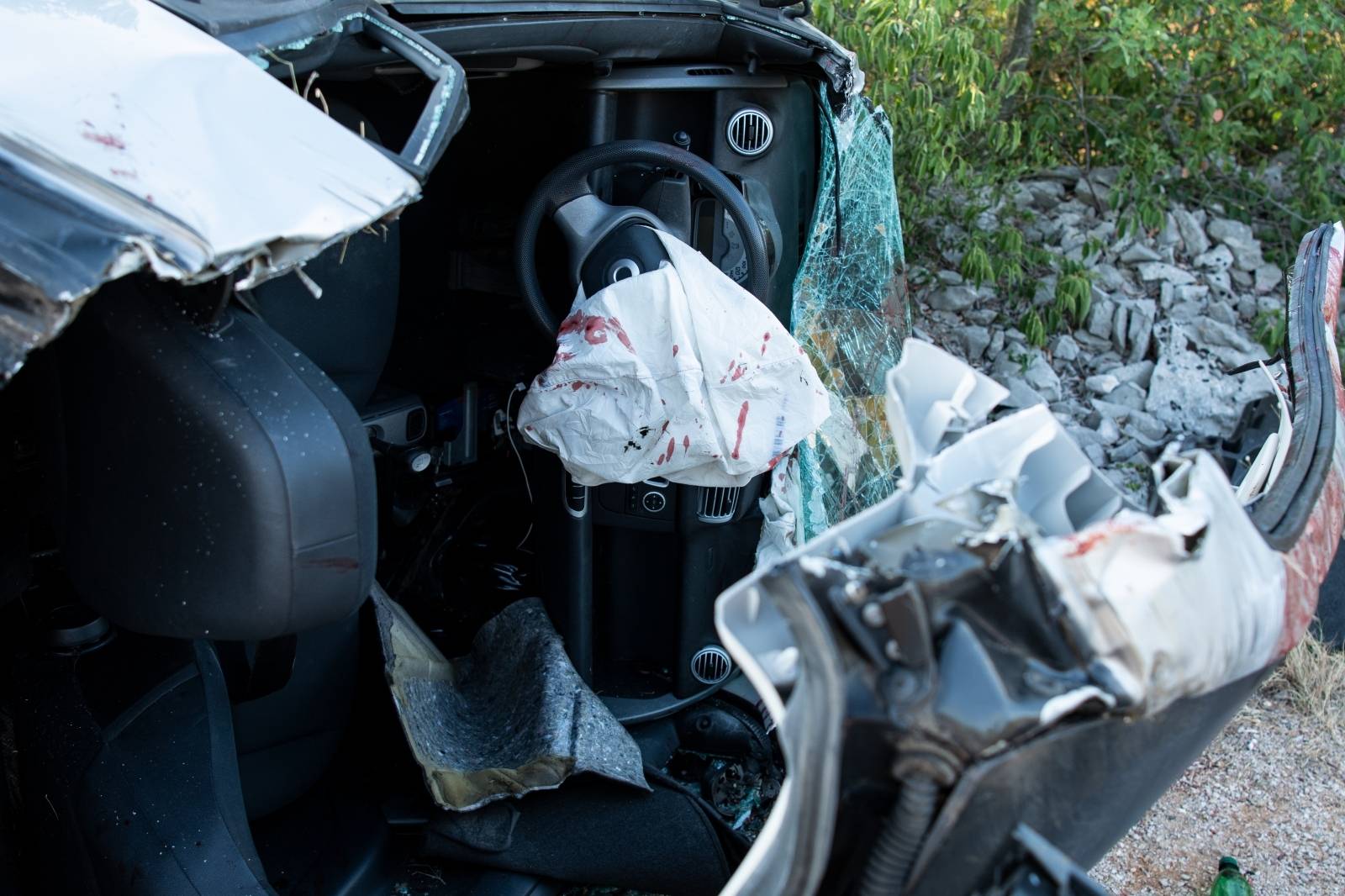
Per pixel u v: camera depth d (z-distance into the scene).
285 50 1.76
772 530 2.73
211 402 1.50
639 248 2.38
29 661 2.05
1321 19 5.20
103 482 1.61
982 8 5.33
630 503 2.63
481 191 2.85
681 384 2.29
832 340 2.98
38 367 1.66
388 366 2.89
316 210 1.49
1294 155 5.95
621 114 2.60
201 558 1.55
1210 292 5.26
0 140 1.35
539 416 2.36
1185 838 2.90
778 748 2.77
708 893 2.25
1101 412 4.66
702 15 2.44
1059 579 1.20
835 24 4.38
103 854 1.87
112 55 1.53
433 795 2.20
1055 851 1.30
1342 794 3.06
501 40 2.17
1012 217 5.37
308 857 2.22
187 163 1.42
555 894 2.27
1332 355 2.30
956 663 1.21
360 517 1.60
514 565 2.98
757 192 2.64
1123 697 1.22
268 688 2.07
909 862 1.25
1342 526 1.94
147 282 1.54
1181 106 5.80
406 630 2.59
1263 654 1.49
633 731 2.74
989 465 1.37
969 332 4.97
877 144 3.09
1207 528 1.35
